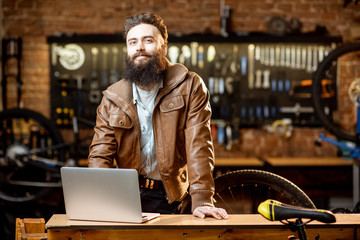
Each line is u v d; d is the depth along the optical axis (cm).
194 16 604
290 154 613
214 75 604
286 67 607
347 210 295
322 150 612
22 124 595
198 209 212
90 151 242
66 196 201
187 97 234
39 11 599
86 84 603
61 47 600
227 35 575
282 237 201
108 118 241
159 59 228
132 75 228
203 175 222
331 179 604
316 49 604
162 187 247
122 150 241
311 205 271
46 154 585
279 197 285
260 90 608
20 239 234
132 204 194
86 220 203
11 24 598
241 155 613
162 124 235
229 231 199
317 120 605
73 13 601
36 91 602
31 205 565
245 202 286
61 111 600
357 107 525
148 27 229
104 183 194
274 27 591
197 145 227
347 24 606
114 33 577
